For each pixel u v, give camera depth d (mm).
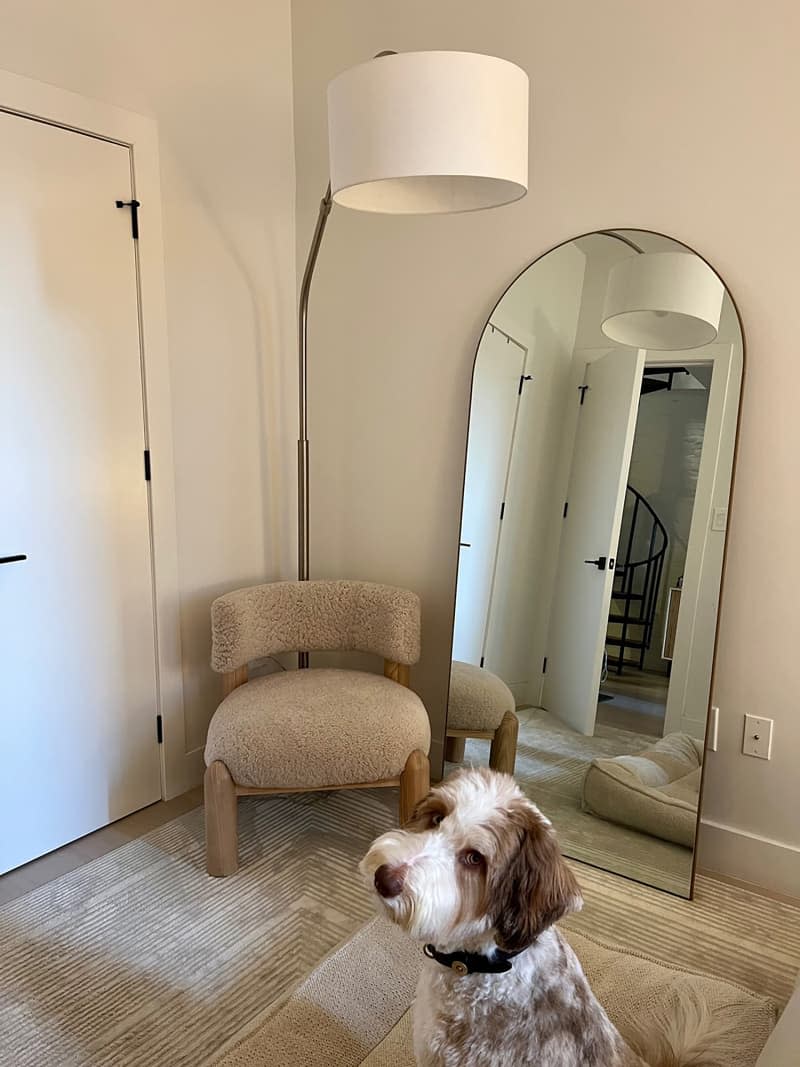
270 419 2609
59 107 1845
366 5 2301
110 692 2174
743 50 1776
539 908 1022
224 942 1732
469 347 2314
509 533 2264
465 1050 1054
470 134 1427
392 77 1420
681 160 1892
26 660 1953
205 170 2262
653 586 2029
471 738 2383
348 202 1672
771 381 1849
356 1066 1406
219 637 2160
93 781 2160
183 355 2264
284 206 2549
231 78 2299
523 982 1086
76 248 1932
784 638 1901
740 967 1699
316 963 1674
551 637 2213
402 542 2545
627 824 2066
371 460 2570
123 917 1810
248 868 2008
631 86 1930
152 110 2084
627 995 1550
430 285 2352
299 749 1877
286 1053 1431
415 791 1947
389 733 1935
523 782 2262
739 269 1853
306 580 2494
